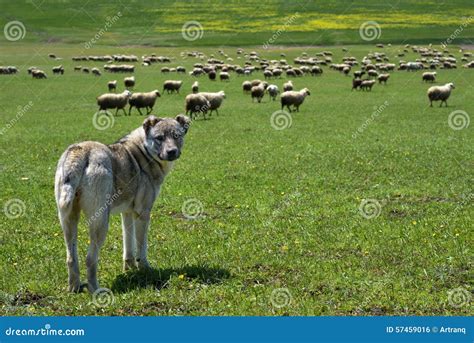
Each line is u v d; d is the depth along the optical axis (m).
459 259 11.27
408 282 10.09
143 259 10.45
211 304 9.24
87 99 53.19
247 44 117.44
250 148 27.12
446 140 29.39
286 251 11.92
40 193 17.39
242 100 53.25
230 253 11.70
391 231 13.26
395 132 32.84
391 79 73.31
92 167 9.02
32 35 125.75
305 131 33.53
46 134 32.28
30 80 68.75
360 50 108.62
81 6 154.62
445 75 76.88
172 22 141.38
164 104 50.22
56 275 10.38
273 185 18.61
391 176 20.08
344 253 11.84
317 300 9.42
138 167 9.94
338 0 162.50
